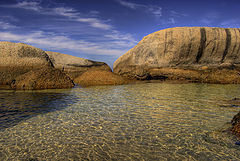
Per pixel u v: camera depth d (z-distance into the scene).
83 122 4.56
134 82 12.85
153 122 4.61
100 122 4.57
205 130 4.12
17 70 10.18
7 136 3.74
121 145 3.45
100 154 3.14
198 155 3.12
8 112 5.27
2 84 9.90
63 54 14.84
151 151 3.24
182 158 3.03
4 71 9.98
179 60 14.11
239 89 9.73
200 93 8.48
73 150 3.25
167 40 14.20
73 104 6.25
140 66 14.66
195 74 13.55
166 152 3.21
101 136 3.80
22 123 4.44
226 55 13.99
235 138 3.72
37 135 3.80
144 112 5.42
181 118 4.91
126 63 15.45
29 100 6.73
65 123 4.47
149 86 10.84
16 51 10.55
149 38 15.10
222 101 6.81
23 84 9.10
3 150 3.22
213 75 12.80
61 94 7.96
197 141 3.61
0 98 7.01
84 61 14.73
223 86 11.02
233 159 3.00
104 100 6.90
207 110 5.65
